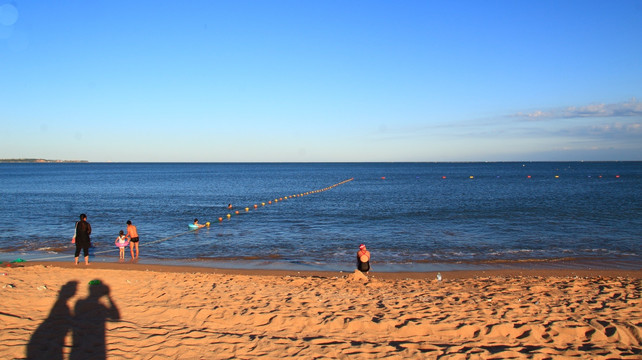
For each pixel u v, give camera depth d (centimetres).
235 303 894
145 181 7469
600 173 10288
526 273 1341
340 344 663
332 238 1992
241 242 1914
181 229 2289
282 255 1653
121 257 1581
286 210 3098
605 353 620
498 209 3016
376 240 1933
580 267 1432
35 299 898
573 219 2503
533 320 766
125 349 646
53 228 2286
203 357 619
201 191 5141
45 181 7419
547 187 5353
